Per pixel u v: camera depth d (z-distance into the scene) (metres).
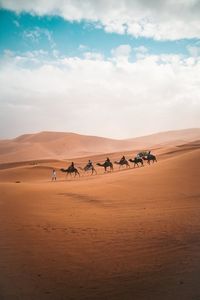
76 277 8.89
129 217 16.58
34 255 10.51
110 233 13.35
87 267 9.62
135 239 12.48
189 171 31.77
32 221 15.19
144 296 7.84
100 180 33.66
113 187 27.39
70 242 12.02
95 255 10.66
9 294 7.80
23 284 8.37
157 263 9.95
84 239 12.43
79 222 15.29
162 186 26.98
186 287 8.20
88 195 23.83
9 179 53.97
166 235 13.04
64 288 8.23
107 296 7.86
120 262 10.05
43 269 9.38
